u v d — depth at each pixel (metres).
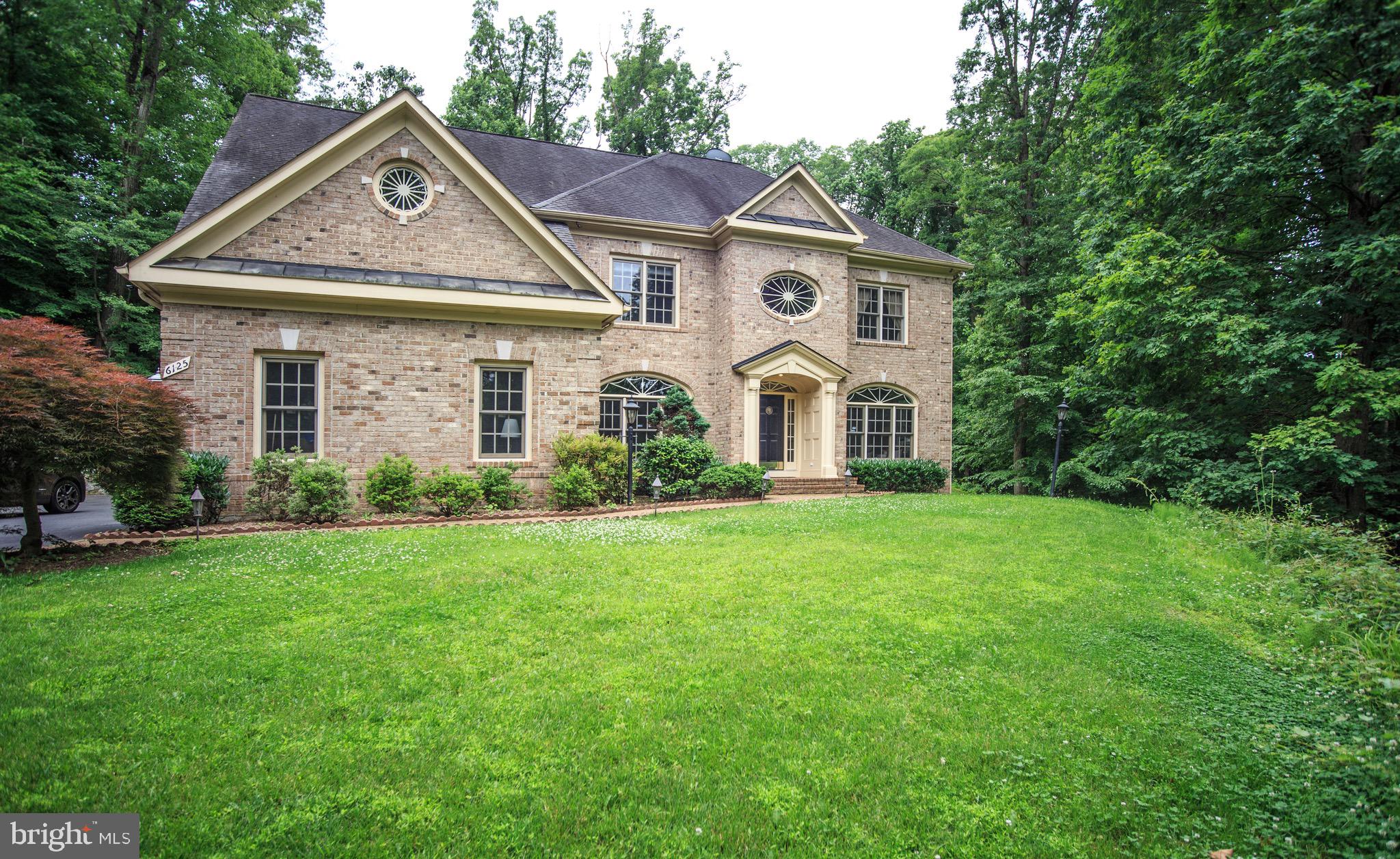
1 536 11.09
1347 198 12.71
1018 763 3.59
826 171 38.94
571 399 14.24
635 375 18.70
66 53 21.33
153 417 8.16
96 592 6.41
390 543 9.10
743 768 3.46
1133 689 4.66
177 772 3.29
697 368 19.30
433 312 13.18
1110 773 3.55
